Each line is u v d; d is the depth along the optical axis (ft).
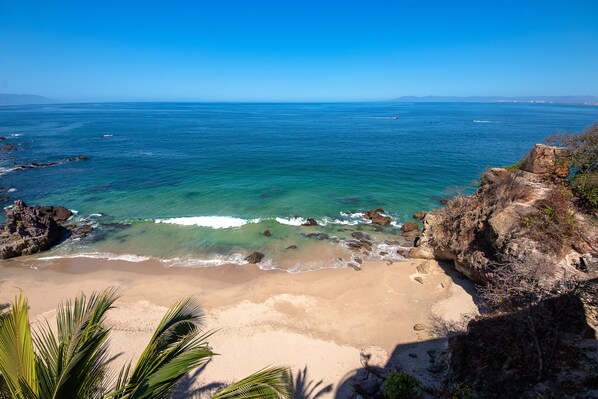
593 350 30.71
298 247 77.05
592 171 51.65
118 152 184.85
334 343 48.26
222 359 45.19
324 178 131.03
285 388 20.16
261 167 148.25
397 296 58.70
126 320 52.85
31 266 69.51
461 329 49.16
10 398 19.61
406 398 34.32
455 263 62.80
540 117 436.76
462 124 345.51
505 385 30.78
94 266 69.41
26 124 341.21
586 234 44.98
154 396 18.89
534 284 34.96
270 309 55.62
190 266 69.26
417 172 138.62
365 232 85.30
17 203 78.23
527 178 55.31
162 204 104.47
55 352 18.76
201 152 185.06
